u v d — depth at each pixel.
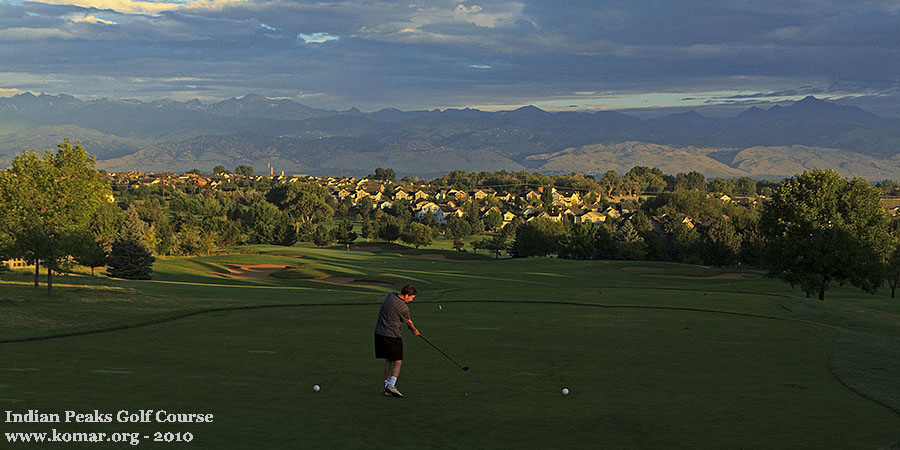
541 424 10.81
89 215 43.75
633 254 119.62
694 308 31.09
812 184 52.78
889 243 51.69
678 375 15.52
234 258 99.31
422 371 15.42
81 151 42.34
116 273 66.19
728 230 103.69
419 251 141.62
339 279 76.62
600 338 21.31
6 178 41.00
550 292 40.09
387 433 9.92
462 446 9.41
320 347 18.66
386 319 12.67
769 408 12.29
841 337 22.03
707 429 10.72
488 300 34.62
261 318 25.89
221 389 12.73
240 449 8.80
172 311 27.17
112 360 15.91
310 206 198.50
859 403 12.80
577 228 125.06
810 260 52.22
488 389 13.53
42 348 17.67
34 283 49.25
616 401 12.68
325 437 9.56
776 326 24.70
